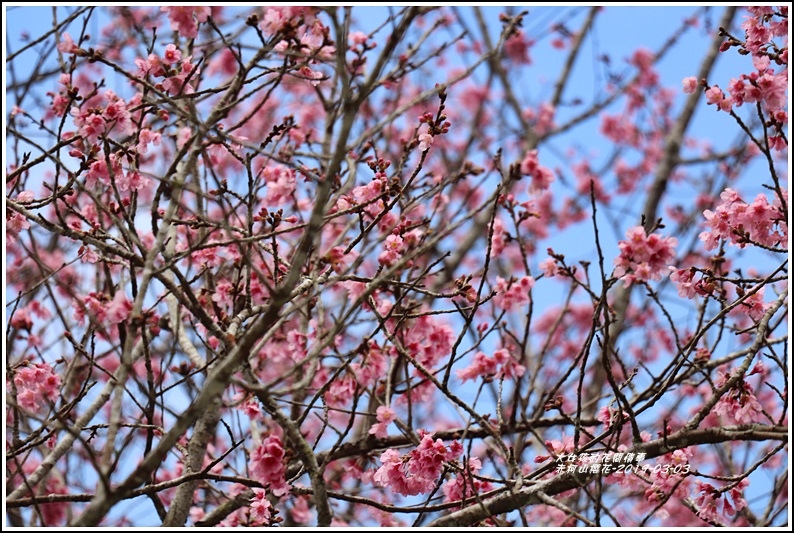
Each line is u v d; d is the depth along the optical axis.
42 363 7.94
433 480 7.13
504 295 8.84
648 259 6.59
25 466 9.93
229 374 5.66
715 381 9.34
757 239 7.41
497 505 7.16
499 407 7.54
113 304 6.40
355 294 8.23
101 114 7.14
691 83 7.55
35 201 7.05
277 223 7.05
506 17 9.60
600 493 6.89
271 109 14.25
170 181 6.24
